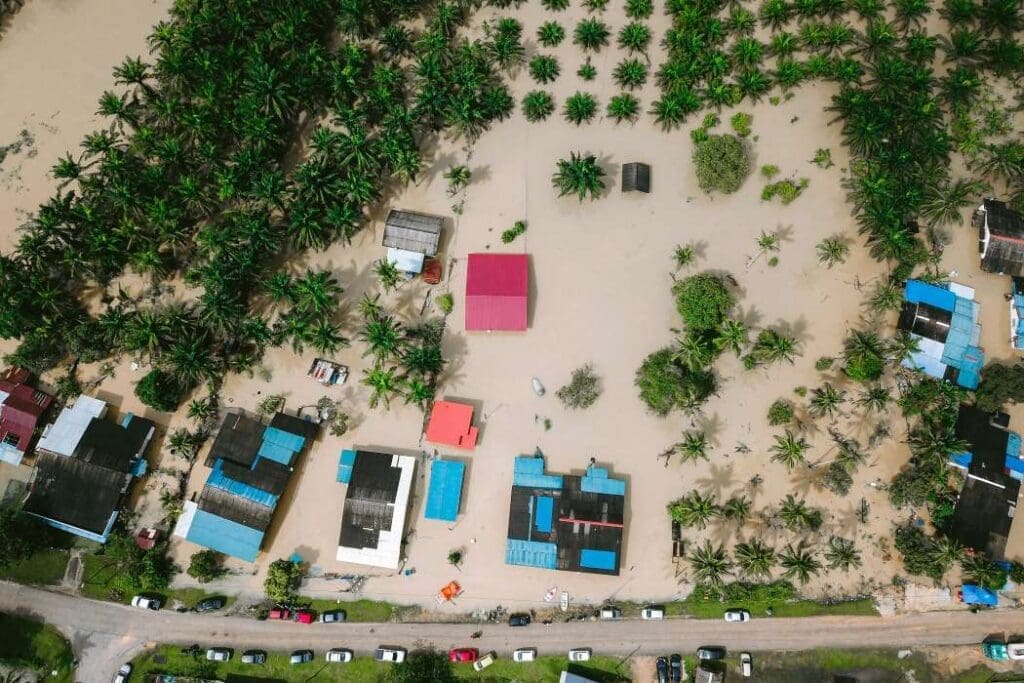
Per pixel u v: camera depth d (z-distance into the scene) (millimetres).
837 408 57844
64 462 57594
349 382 59906
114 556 57844
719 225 60969
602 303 60344
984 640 54312
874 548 56094
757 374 58656
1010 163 59156
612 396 58844
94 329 59125
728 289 59750
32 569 58156
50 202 61125
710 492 57156
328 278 61656
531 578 56781
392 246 60062
